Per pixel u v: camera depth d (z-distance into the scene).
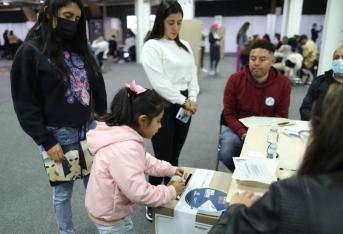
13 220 2.03
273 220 0.60
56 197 1.53
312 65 6.64
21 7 13.62
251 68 2.08
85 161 1.47
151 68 1.83
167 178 1.85
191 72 2.03
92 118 1.52
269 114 2.18
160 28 1.85
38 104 1.36
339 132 0.58
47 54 1.32
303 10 14.05
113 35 13.45
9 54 13.37
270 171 1.20
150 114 1.21
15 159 2.97
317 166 0.61
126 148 1.17
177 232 1.28
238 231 0.66
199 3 15.56
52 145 1.37
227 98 2.24
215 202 1.28
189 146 3.25
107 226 1.29
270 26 14.11
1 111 4.65
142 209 2.13
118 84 6.70
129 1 14.26
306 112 2.34
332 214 0.55
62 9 1.30
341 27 3.56
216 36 8.11
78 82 1.43
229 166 2.19
